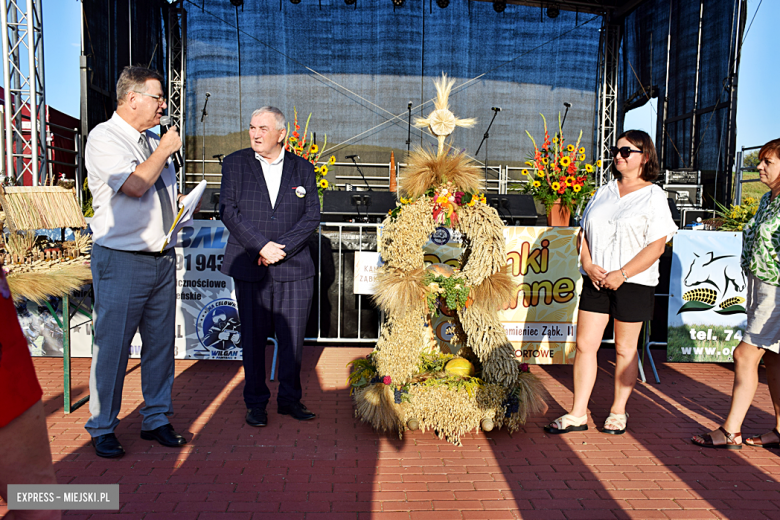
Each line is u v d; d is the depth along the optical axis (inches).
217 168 480.1
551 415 128.2
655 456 106.1
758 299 106.8
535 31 491.8
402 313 107.7
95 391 99.2
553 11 484.1
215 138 476.7
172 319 108.1
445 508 84.1
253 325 116.5
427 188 109.6
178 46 471.5
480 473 96.7
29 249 116.5
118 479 91.1
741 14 390.3
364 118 489.1
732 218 243.3
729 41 401.4
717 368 174.6
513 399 109.4
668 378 162.6
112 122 99.8
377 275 111.6
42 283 107.4
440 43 486.6
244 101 478.0
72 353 161.6
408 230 107.0
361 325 183.8
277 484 90.6
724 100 407.8
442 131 110.2
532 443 111.1
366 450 105.3
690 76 440.5
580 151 211.9
